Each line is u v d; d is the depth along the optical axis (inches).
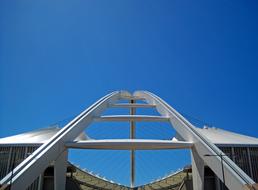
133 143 1498.5
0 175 1988.2
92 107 2011.6
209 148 1460.4
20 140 2174.0
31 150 2039.9
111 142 1496.1
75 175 2883.9
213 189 2097.7
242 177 1244.5
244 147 2127.2
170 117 1930.4
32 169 1184.2
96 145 1496.1
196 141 1574.8
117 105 2352.4
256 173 2066.9
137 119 1895.9
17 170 1126.4
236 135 2506.2
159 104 2225.6
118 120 1893.5
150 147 1517.0
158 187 3019.2
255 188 1140.5
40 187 2021.4
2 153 2042.3
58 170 1526.8
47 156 1314.0
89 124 1868.8
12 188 1048.8
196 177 1610.5
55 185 1521.9
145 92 2775.6
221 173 1344.7
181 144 1577.3
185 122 1785.2
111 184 3097.9
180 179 2982.3
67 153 1563.7
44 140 2161.7
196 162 1603.1
